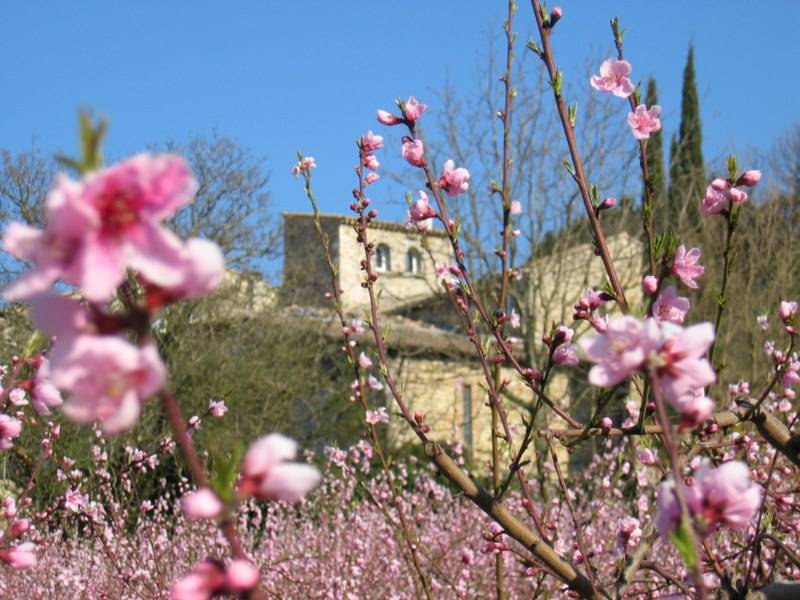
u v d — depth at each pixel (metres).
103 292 1.06
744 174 3.04
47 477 7.31
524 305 17.11
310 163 4.43
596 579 2.98
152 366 1.09
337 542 7.90
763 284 17.91
